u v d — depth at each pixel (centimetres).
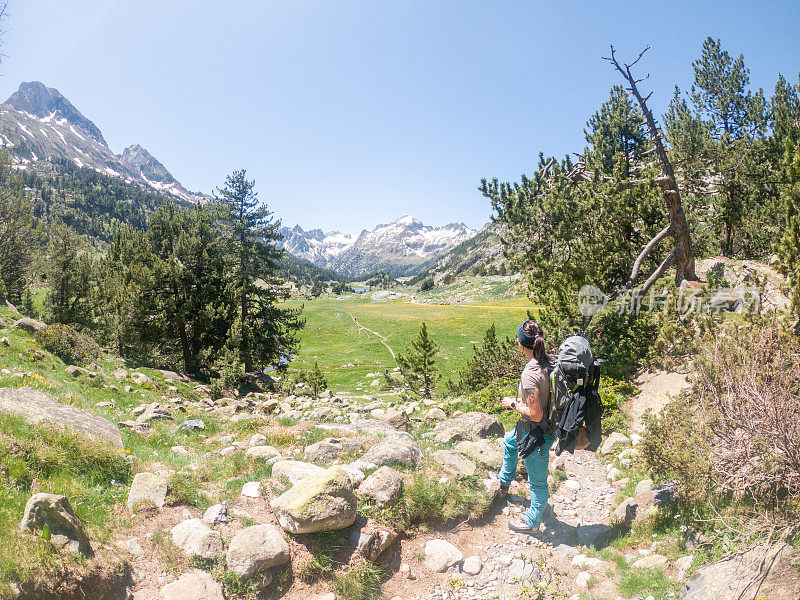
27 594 311
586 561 433
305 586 396
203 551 402
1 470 448
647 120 1339
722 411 462
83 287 3859
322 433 738
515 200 1443
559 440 430
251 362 3766
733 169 2002
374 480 496
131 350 3412
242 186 4147
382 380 4519
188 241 3772
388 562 439
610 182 1359
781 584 304
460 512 503
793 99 2414
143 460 612
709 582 340
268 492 510
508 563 439
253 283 4272
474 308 10675
